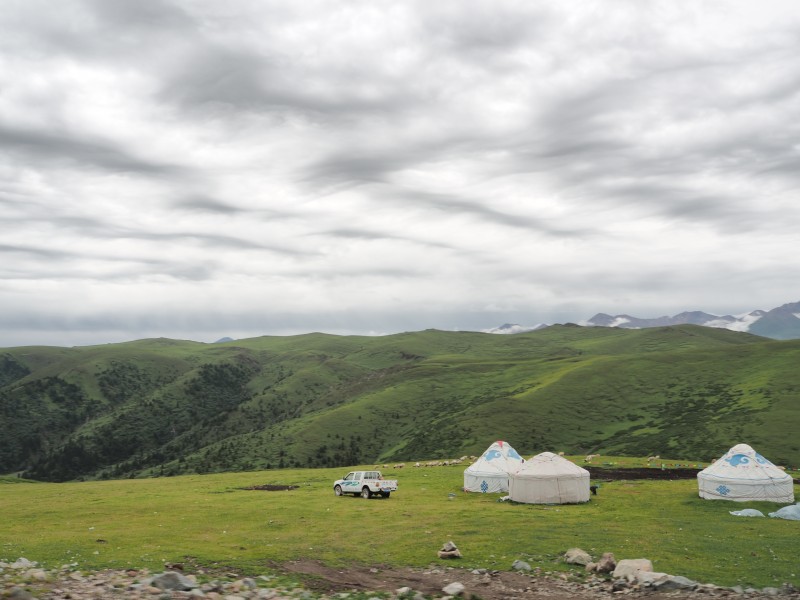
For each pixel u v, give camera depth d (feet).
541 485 147.43
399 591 61.16
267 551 86.43
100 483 257.14
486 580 69.41
